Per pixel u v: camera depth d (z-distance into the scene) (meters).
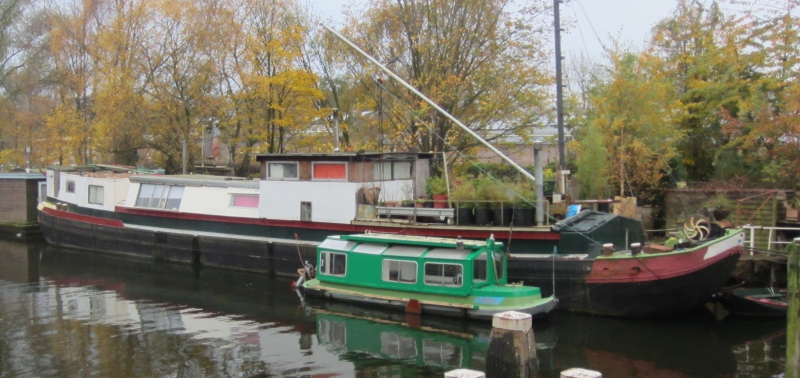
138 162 39.41
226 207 22.09
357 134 35.31
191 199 22.97
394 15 27.67
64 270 22.67
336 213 19.67
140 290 19.59
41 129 41.34
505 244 16.95
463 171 27.56
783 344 13.88
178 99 32.97
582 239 16.27
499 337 9.82
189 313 17.00
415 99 26.94
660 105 23.66
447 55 27.14
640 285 15.10
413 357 13.38
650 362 12.95
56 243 27.33
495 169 27.77
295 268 20.41
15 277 21.56
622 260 15.23
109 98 32.16
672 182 23.73
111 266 23.25
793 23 21.27
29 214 30.92
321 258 18.05
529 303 15.11
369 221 18.88
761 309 15.31
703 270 14.65
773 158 20.61
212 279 20.92
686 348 13.70
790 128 19.75
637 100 23.19
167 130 33.06
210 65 31.88
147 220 24.02
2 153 41.12
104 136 32.16
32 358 13.55
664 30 26.80
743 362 12.83
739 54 23.28
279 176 20.70
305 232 20.28
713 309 16.11
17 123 41.12
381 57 28.28
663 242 18.55
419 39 27.19
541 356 13.38
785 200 18.75
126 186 25.52
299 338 14.77
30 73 37.75
